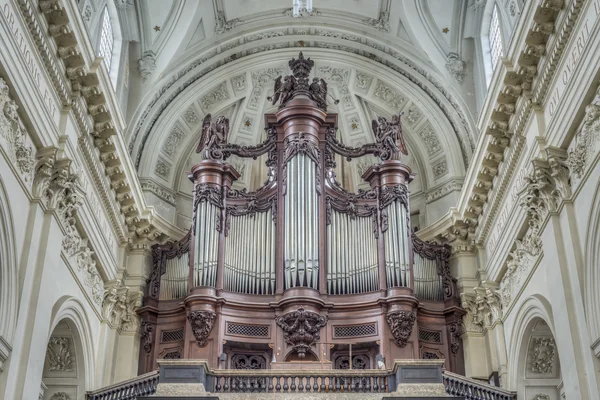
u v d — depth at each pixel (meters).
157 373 15.32
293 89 20.19
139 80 21.08
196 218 18.59
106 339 17.69
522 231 16.02
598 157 12.16
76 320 15.73
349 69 22.66
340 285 18.02
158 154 21.34
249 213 18.86
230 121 23.05
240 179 23.06
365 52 22.38
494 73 15.34
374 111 23.09
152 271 19.27
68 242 14.96
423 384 13.71
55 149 13.51
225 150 19.55
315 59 22.56
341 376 14.24
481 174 17.70
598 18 11.95
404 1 20.75
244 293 17.92
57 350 16.08
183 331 18.22
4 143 11.99
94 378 16.91
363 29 22.05
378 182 19.23
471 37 20.94
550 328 14.46
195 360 13.96
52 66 13.78
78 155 15.39
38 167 13.43
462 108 20.88
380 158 19.77
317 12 22.02
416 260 19.16
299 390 14.12
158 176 21.41
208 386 14.12
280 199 18.83
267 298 17.89
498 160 17.03
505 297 17.62
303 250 17.89
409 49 21.77
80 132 15.33
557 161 13.53
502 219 17.53
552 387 16.39
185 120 22.25
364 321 17.61
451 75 21.11
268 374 14.23
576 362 12.66
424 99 21.77
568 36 13.21
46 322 13.48
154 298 18.78
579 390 12.48
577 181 13.16
